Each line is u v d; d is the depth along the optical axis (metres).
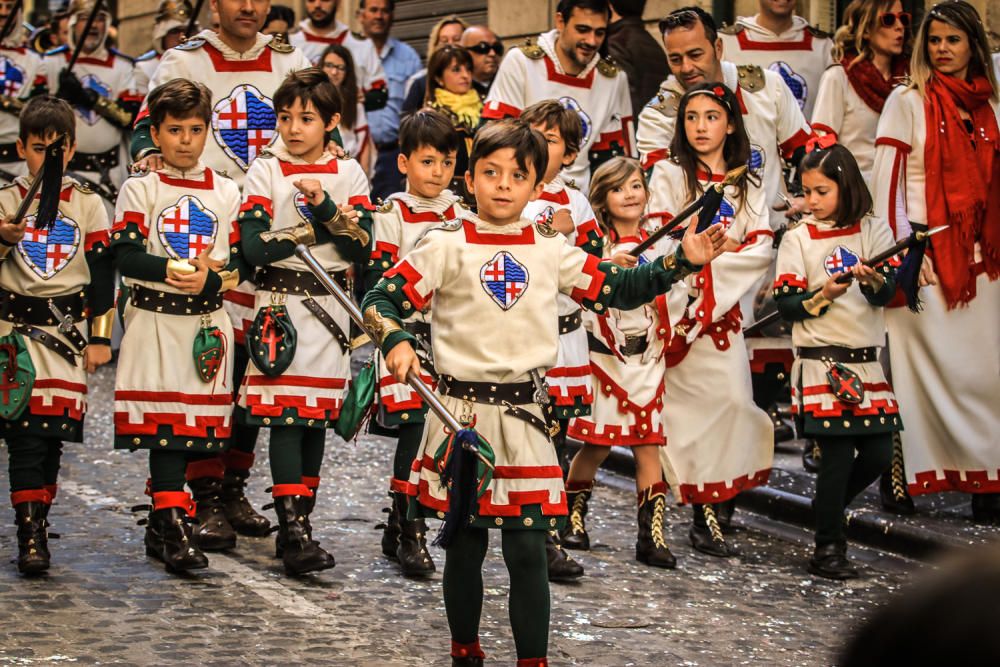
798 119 10.38
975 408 9.67
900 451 9.70
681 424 9.21
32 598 7.19
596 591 7.95
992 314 9.79
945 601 1.02
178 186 8.21
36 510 7.80
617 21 13.43
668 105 9.95
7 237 7.59
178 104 8.06
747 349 10.45
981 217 9.77
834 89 10.78
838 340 8.59
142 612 7.00
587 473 9.05
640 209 9.09
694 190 9.20
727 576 8.48
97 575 7.77
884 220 9.01
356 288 12.76
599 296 5.92
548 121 8.48
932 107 9.73
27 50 15.52
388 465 11.58
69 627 6.65
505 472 5.80
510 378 5.84
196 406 8.04
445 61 13.19
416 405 8.09
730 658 6.67
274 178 8.33
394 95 18.25
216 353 8.06
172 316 8.04
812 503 9.63
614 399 8.73
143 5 26.16
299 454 8.17
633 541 9.37
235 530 9.09
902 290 9.20
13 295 7.85
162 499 7.99
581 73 11.02
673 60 9.95
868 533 9.43
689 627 7.24
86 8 15.72
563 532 9.05
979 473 9.62
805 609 7.75
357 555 8.57
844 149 8.78
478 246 5.87
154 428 7.93
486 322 5.82
